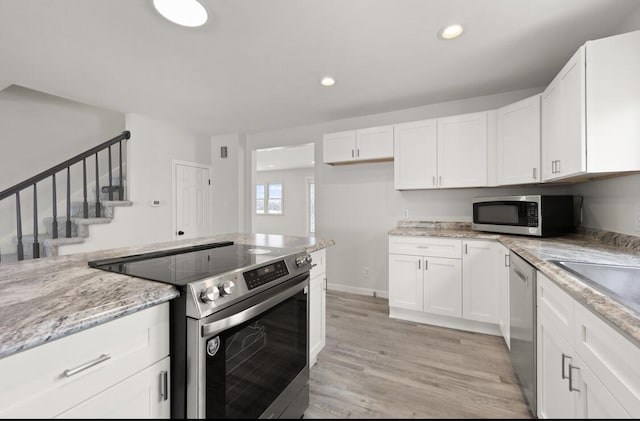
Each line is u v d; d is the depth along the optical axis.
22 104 3.18
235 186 4.29
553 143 1.98
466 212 3.03
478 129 2.61
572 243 1.91
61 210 3.45
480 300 2.38
